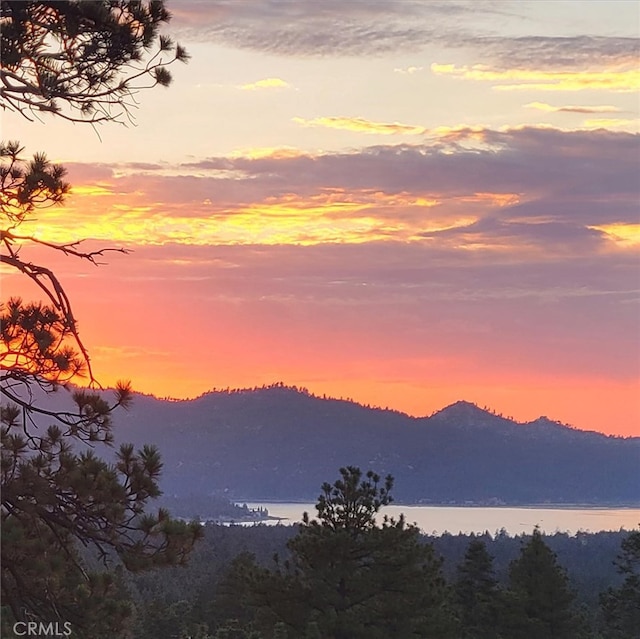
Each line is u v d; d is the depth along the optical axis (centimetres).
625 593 7600
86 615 1566
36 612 1559
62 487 1528
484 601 6956
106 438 1584
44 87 1577
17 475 1533
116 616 1591
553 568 6625
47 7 1606
